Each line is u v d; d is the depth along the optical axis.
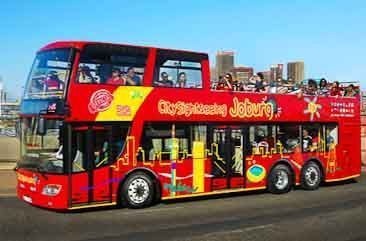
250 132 16.06
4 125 26.44
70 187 12.36
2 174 18.42
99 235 10.19
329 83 19.36
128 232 10.48
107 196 13.04
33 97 12.95
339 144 18.81
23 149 13.23
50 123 12.40
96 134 12.90
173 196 14.30
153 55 13.99
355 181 20.97
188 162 14.59
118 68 13.34
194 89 14.79
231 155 15.56
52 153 12.38
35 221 11.68
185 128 14.55
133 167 13.52
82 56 12.74
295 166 17.34
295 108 17.33
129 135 13.47
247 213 12.91
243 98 15.92
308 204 14.48
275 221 11.72
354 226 11.16
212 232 10.42
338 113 18.78
